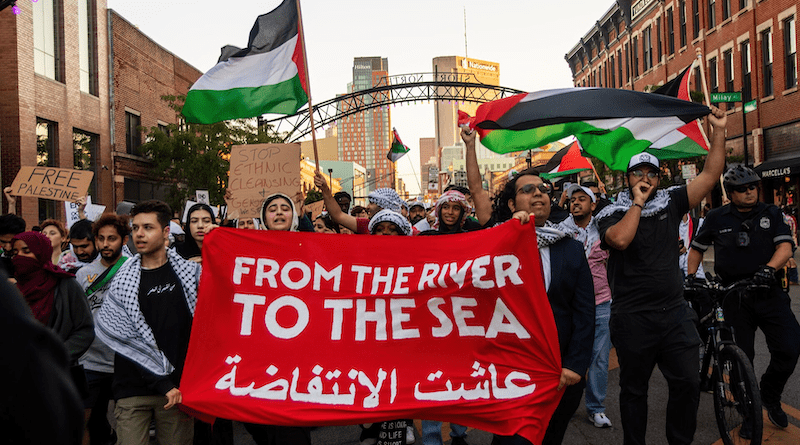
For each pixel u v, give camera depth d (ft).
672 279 12.85
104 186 89.51
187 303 12.24
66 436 3.78
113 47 92.48
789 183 86.38
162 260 12.31
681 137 19.53
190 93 20.31
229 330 12.07
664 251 12.94
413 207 30.71
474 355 11.73
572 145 35.47
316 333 12.09
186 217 17.66
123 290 11.87
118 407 11.89
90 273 15.75
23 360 3.57
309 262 12.33
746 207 16.56
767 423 16.56
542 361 11.32
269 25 20.39
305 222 18.31
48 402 3.66
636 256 12.98
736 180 16.29
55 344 3.90
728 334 15.25
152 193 105.09
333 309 12.17
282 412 11.56
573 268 11.37
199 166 89.76
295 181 18.49
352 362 11.95
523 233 11.46
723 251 16.81
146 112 102.68
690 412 12.66
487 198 15.43
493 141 18.25
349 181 383.45
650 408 18.47
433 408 11.55
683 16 109.91
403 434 12.55
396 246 12.21
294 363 11.96
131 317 11.73
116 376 11.97
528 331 11.41
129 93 96.89
